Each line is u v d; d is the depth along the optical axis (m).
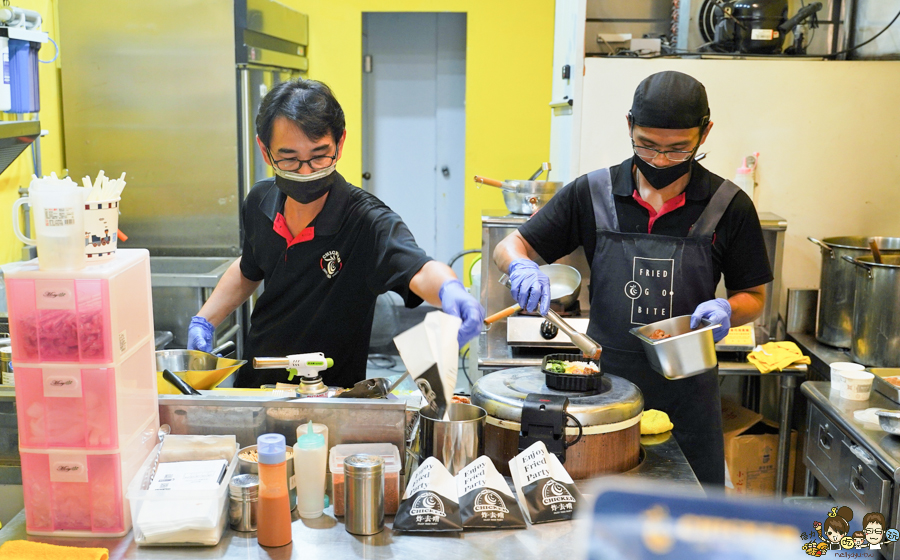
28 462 1.22
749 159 2.84
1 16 2.48
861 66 2.77
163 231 3.37
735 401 3.17
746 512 0.42
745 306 2.01
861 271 2.50
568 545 1.21
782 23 2.88
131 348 1.27
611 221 2.04
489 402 1.50
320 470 1.29
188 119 3.28
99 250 1.23
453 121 5.37
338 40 4.83
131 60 3.24
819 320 2.81
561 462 1.43
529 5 4.86
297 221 1.85
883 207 2.88
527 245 2.12
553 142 3.49
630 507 0.43
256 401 1.42
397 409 1.41
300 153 1.59
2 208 2.83
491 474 1.31
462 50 5.25
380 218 1.77
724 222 1.98
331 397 1.50
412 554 1.18
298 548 1.20
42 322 1.18
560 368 1.60
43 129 3.19
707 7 2.95
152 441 1.37
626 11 3.18
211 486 1.22
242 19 3.21
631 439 1.50
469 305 1.43
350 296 1.86
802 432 2.83
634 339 2.00
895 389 2.11
